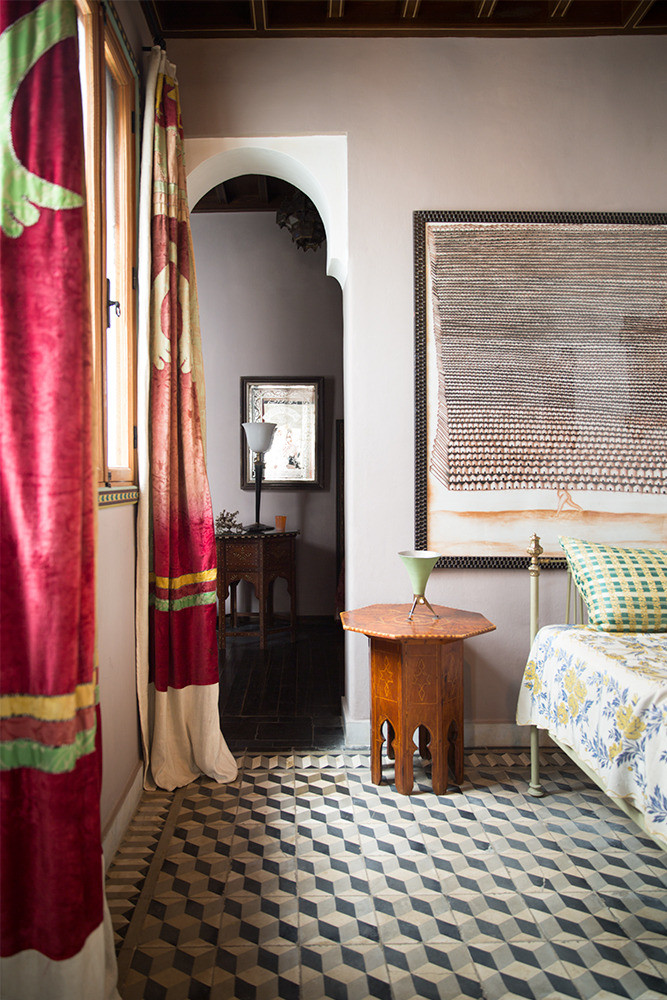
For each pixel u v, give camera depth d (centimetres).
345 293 315
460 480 296
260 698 363
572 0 291
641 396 296
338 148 300
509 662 299
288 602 545
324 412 543
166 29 291
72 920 128
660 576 250
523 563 296
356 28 292
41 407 131
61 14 137
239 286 540
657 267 296
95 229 207
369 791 255
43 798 128
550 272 295
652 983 154
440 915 179
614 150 298
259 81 294
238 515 543
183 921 176
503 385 295
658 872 199
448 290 295
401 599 298
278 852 211
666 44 298
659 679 183
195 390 272
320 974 157
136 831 225
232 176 332
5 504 131
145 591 248
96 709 143
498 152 296
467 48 297
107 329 221
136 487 248
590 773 204
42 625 128
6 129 133
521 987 153
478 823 230
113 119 246
